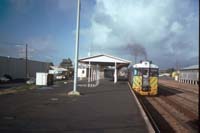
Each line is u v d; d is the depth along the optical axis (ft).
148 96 99.81
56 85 131.54
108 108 54.08
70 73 266.36
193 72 216.33
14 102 61.57
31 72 220.64
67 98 72.02
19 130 32.63
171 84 200.95
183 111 65.00
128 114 46.85
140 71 95.86
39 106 55.36
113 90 102.17
